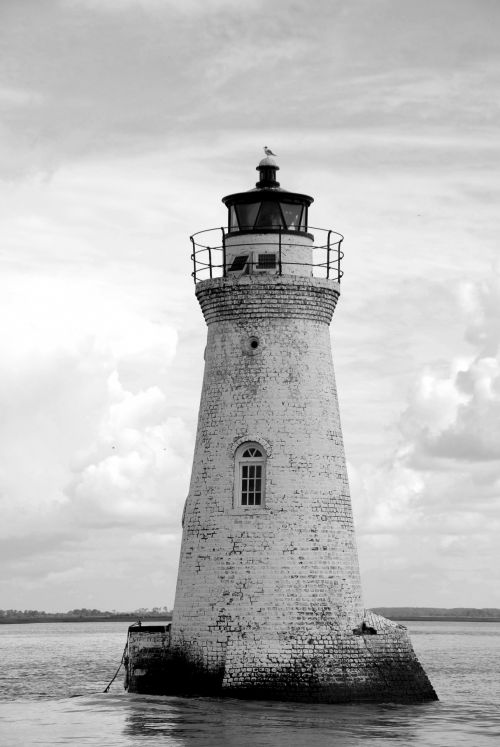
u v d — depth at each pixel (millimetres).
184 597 41719
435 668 76938
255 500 41250
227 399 41938
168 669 41844
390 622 42938
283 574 40344
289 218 43469
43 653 100625
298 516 40781
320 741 34000
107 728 36281
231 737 34500
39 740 34594
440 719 38812
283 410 41500
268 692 39656
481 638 169625
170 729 35812
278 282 41844
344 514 41969
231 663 40000
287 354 41938
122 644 127875
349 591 41281
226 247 43562
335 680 39969
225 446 41594
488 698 49188
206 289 42750
